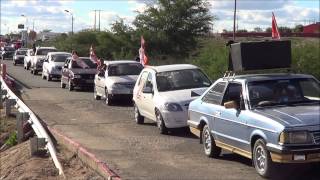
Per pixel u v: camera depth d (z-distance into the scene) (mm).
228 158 10820
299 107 9039
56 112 19750
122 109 20391
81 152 10727
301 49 23266
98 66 27781
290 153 8109
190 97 13945
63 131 15141
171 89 14742
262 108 9195
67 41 67562
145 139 13469
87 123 16734
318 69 22375
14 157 12586
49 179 10023
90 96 25703
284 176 8758
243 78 9898
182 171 9734
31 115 14633
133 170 9930
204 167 10008
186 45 47625
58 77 34906
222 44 29203
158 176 9391
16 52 56812
